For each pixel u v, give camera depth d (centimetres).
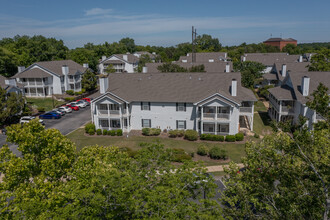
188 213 1298
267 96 6172
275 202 1398
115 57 9788
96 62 9712
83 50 10544
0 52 7319
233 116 3803
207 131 4038
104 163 1644
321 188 1274
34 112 5431
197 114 3956
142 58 10119
